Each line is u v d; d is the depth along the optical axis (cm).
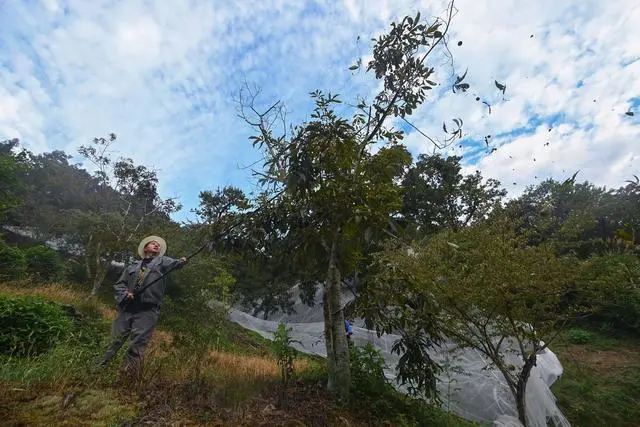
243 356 719
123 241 1439
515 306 475
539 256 471
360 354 482
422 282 448
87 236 1820
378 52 451
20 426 216
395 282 408
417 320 419
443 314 505
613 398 998
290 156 399
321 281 505
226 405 302
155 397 291
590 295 495
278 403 325
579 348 1388
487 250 472
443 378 662
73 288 1575
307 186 382
